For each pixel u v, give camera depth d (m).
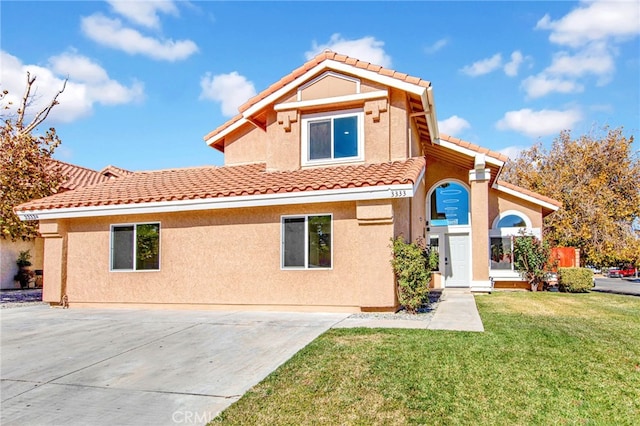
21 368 8.28
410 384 6.61
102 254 15.45
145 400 6.53
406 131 14.83
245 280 13.80
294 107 15.44
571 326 10.59
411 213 15.98
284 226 13.59
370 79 14.77
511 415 5.68
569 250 23.62
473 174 18.66
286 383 6.82
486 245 18.61
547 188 35.84
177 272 14.53
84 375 7.77
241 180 14.98
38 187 18.83
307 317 12.12
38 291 23.16
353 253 12.85
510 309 13.41
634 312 13.22
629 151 35.38
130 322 12.27
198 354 8.77
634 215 34.19
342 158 15.11
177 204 13.92
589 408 5.90
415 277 12.20
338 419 5.63
